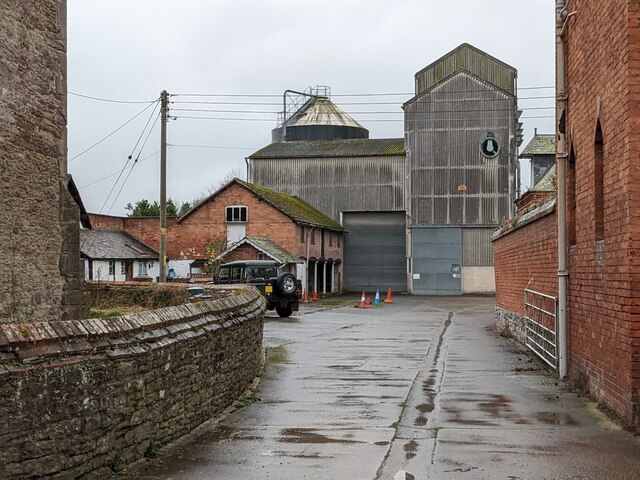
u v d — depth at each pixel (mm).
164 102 35469
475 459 8484
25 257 11328
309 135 69688
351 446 9188
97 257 48969
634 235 9586
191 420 9938
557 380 14117
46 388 6543
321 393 13203
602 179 11445
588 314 12148
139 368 8188
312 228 56469
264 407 11844
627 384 9812
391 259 62188
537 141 46719
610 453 8641
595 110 11469
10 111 10930
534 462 8312
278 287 33312
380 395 12961
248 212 54562
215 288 22344
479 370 15992
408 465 8281
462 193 59406
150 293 24750
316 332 26172
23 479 6242
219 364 11305
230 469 8062
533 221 17938
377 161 62000
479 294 59062
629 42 9562
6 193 10852
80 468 7016
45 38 11828
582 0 12359
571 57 13391
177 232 56156
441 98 59656
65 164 12359
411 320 32500
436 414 11188
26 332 6562
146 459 8297
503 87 59656
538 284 17625
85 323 7480
